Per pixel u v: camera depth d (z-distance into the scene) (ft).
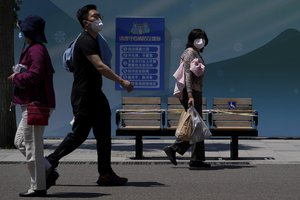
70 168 36.58
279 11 50.60
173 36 50.44
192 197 27.40
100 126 30.25
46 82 26.37
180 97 36.19
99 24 29.86
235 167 36.60
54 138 51.44
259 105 51.16
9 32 45.29
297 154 42.45
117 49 48.93
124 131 39.14
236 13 50.67
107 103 30.48
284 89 51.01
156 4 50.31
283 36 50.75
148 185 30.53
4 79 45.27
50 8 50.72
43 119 26.16
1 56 45.21
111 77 29.55
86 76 29.96
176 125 40.14
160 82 49.24
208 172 34.73
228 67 50.93
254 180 31.91
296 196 27.68
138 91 50.19
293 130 51.39
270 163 38.14
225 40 50.80
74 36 50.83
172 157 36.11
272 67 50.90
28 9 50.60
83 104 29.96
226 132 38.73
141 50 49.01
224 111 39.68
